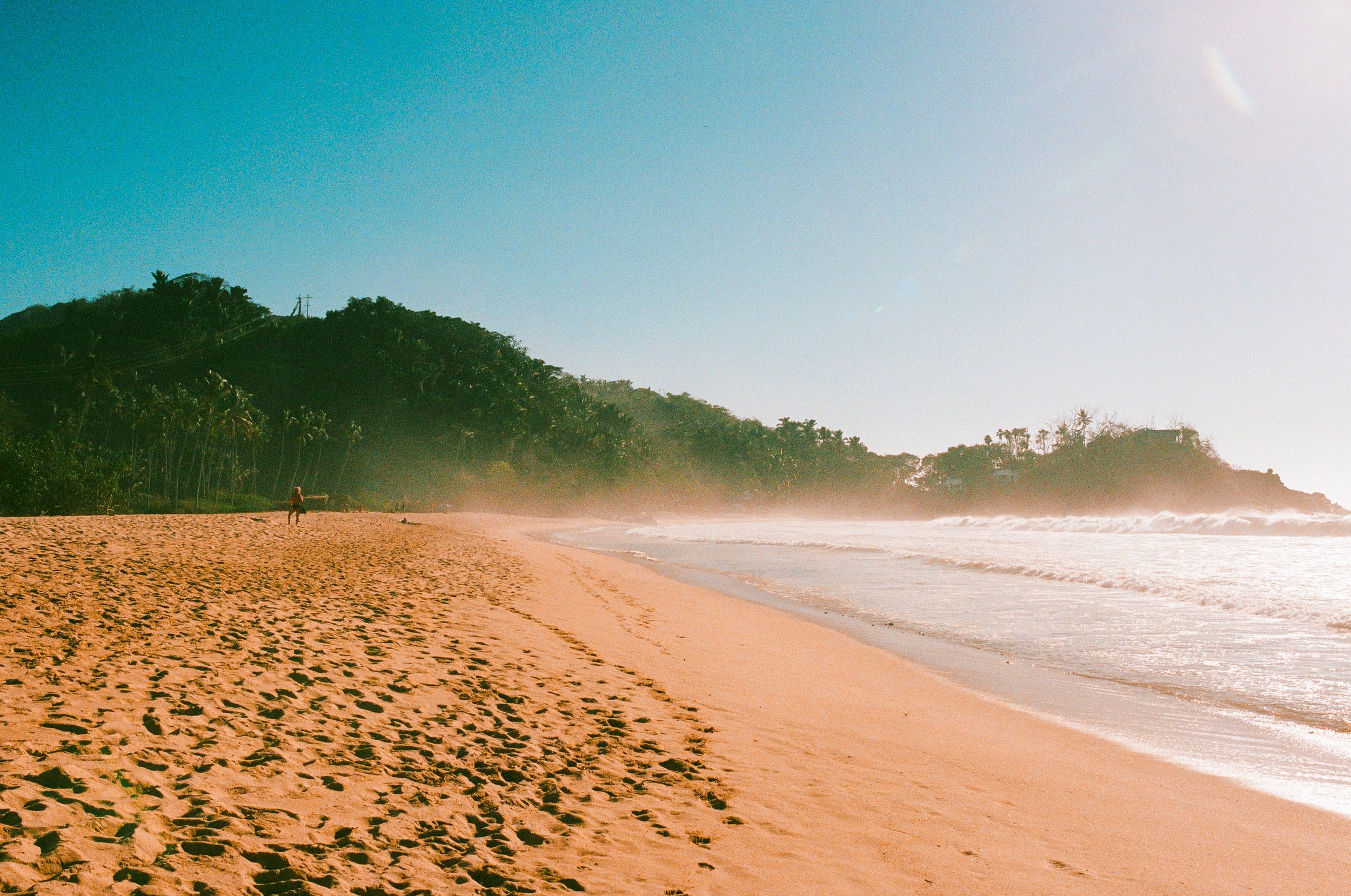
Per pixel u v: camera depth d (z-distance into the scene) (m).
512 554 29.06
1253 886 4.50
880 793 5.85
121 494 67.25
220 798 4.29
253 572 15.77
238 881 3.35
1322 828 5.55
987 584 23.23
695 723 7.46
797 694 9.24
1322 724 8.61
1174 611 17.36
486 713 6.94
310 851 3.80
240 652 8.05
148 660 7.29
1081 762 7.12
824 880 4.22
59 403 108.19
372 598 13.49
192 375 123.31
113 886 3.10
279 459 113.94
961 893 4.19
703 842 4.63
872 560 32.66
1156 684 10.55
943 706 9.25
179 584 12.91
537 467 132.88
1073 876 4.52
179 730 5.37
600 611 15.18
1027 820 5.47
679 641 12.48
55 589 10.95
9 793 3.82
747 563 32.06
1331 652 12.62
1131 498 121.50
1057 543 48.03
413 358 129.62
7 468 56.59
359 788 4.82
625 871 4.10
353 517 57.62
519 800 4.99
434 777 5.20
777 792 5.68
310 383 127.62
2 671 6.39
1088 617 16.62
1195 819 5.70
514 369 146.62
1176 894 4.34
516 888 3.74
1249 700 9.66
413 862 3.86
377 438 122.56
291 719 6.02
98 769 4.38
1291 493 119.56
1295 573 26.06
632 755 6.24
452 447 123.75
